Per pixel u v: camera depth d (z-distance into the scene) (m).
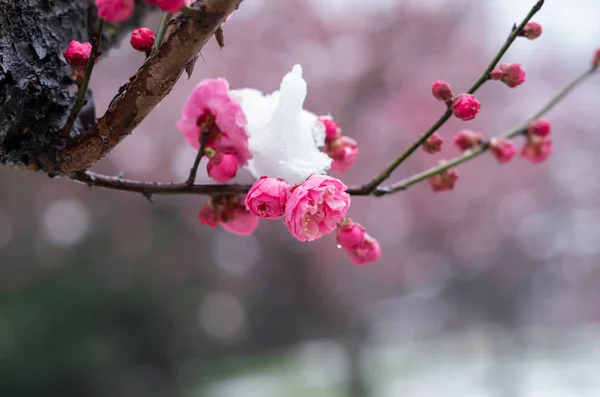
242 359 12.18
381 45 8.73
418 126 9.12
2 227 8.84
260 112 1.08
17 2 1.03
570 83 1.37
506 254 13.13
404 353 17.17
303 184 0.88
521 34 1.04
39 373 7.52
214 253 10.16
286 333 11.78
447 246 11.21
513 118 10.66
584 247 15.70
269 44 8.57
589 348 18.12
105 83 7.88
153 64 0.86
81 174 1.05
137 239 9.21
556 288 18.11
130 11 0.75
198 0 0.78
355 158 1.23
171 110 8.14
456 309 16.77
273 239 9.66
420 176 1.21
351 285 10.21
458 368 15.12
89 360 7.74
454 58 9.34
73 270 8.63
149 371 8.74
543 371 14.64
